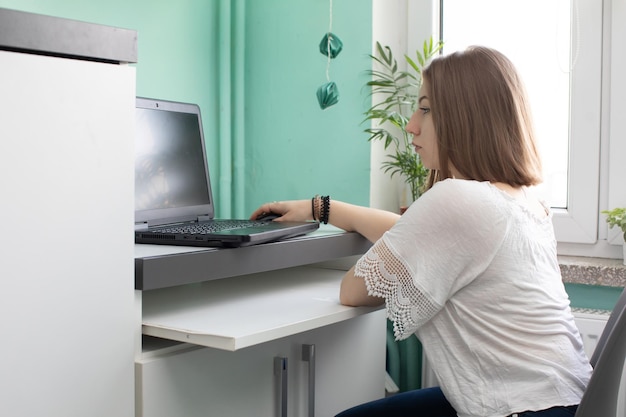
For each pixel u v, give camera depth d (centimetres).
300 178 189
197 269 108
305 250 130
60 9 148
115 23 161
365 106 179
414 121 129
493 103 116
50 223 89
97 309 95
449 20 191
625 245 166
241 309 116
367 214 142
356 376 150
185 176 153
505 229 107
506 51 184
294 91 188
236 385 116
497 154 115
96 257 95
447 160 120
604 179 176
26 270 87
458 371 108
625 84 171
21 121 85
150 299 125
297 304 122
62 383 92
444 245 107
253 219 157
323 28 183
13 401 87
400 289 109
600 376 95
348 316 117
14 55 84
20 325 87
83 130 92
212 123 189
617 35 171
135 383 101
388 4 187
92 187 94
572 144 177
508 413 103
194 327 102
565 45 177
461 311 108
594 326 163
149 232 122
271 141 193
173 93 177
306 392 134
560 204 182
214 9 188
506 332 107
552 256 116
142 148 141
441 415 127
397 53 193
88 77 92
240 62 193
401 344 184
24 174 86
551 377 103
